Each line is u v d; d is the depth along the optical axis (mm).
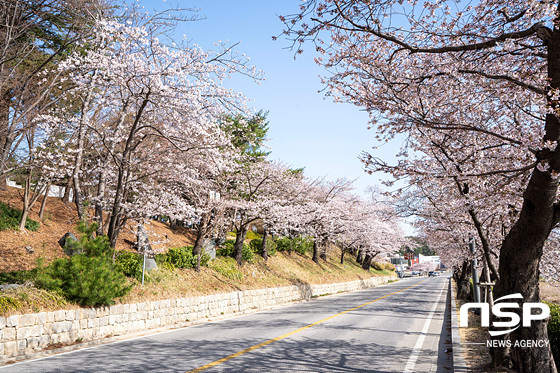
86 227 13000
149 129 17781
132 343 10938
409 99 9203
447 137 9859
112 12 16172
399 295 31859
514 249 6641
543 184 5828
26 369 7836
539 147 6180
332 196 37125
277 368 7906
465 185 10398
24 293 10422
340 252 56875
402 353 9820
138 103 16281
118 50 15055
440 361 8961
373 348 10367
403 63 9078
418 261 107688
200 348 10008
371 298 28844
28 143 17375
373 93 9094
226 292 20219
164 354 9250
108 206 18250
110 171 17625
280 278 29000
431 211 14891
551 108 5730
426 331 13578
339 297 31109
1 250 14898
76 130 17109
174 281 18094
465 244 17859
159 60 15031
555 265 14672
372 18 7000
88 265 12109
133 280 15805
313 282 34031
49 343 10125
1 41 13914
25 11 14547
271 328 13766
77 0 14781
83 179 20844
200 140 17359
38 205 21297
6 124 14344
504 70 8094
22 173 17969
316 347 10297
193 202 22375
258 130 32375
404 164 9367
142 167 17266
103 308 12195
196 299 17031
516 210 11016
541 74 7898
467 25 7734
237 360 8570
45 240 17359
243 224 25828
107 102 16297
